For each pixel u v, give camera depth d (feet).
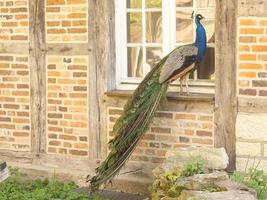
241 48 22.68
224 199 18.67
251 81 22.62
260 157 22.65
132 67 25.79
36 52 26.96
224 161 22.26
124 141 23.34
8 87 27.78
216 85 23.35
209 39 24.11
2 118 28.04
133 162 25.32
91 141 26.14
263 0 22.11
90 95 25.99
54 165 27.07
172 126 24.44
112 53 25.76
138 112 23.38
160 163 24.79
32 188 26.04
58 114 26.78
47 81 26.89
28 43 27.07
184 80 24.17
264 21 22.18
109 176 23.61
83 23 25.82
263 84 22.44
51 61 26.71
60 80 26.58
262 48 22.31
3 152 28.19
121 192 25.46
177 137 24.40
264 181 21.31
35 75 27.09
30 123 27.45
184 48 23.22
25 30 27.09
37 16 26.78
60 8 26.25
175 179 20.72
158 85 23.29
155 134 24.81
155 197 21.47
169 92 24.56
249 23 22.44
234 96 23.06
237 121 22.98
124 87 25.85
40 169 27.32
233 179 21.08
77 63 26.13
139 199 24.45
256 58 22.47
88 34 25.79
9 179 26.37
